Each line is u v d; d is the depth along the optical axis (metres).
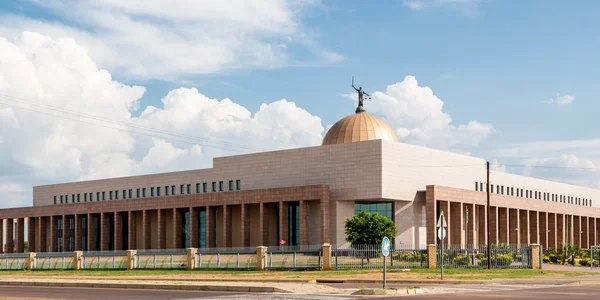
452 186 91.06
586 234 117.94
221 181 96.69
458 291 32.47
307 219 81.31
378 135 88.12
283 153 89.56
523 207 97.12
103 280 43.66
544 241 103.00
